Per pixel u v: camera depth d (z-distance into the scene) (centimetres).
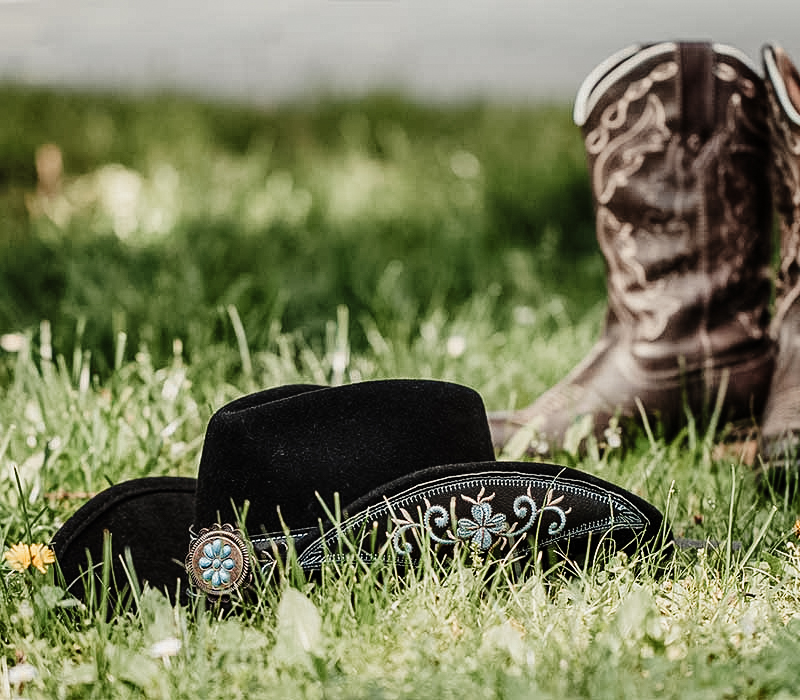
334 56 2709
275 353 1093
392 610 570
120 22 2870
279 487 573
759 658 527
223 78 2548
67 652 573
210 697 517
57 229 1463
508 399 1003
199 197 1703
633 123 868
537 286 1323
